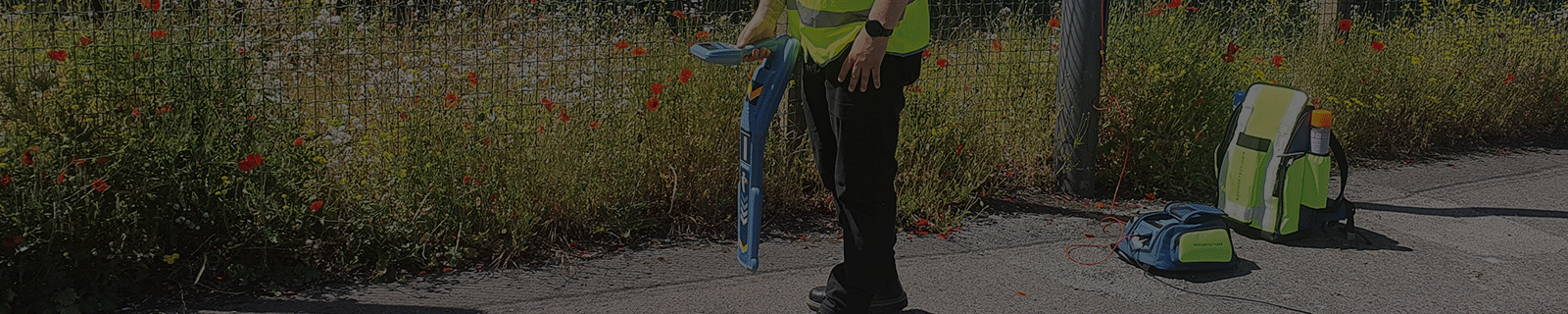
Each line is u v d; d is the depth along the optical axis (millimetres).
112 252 3174
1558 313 3338
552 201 3904
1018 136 5047
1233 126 4227
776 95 2729
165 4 3293
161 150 3156
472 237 3711
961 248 4000
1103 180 4996
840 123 2693
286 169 3387
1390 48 6066
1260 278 3658
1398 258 3902
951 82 4855
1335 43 5984
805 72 2832
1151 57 4918
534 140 3934
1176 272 3672
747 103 2754
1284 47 5906
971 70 5027
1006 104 5035
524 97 4027
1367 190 5090
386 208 3613
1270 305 3391
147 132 3148
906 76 2693
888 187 2797
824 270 3711
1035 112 5031
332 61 3859
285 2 3797
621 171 4039
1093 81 4727
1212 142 5023
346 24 3875
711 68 4230
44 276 3076
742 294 3443
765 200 4309
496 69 4062
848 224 2816
